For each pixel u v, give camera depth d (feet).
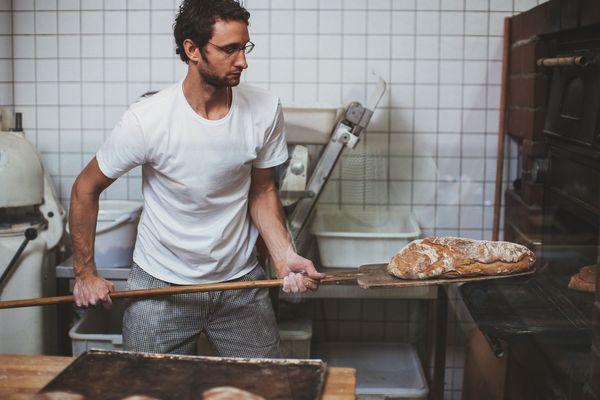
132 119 5.95
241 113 6.14
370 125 9.11
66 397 4.21
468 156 8.93
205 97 5.95
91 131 8.99
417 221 8.64
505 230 8.71
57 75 8.95
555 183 7.60
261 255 7.16
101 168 6.11
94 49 8.96
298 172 7.85
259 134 6.22
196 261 6.35
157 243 6.40
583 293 6.31
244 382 4.37
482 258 5.94
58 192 8.87
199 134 5.98
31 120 8.98
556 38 7.85
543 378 6.35
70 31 8.92
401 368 7.37
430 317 7.76
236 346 6.66
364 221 8.44
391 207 8.52
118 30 8.97
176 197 6.20
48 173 8.88
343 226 8.44
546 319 6.57
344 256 7.84
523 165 8.23
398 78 9.12
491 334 6.55
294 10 9.12
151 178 6.32
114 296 6.28
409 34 9.08
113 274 7.82
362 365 7.41
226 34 5.65
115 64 9.01
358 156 8.44
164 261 6.40
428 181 8.63
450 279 5.90
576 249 6.90
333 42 9.18
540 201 7.77
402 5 9.04
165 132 5.94
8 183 7.31
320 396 4.26
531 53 8.04
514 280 7.10
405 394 6.94
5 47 8.89
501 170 8.81
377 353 7.61
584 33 7.03
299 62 9.24
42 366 4.65
